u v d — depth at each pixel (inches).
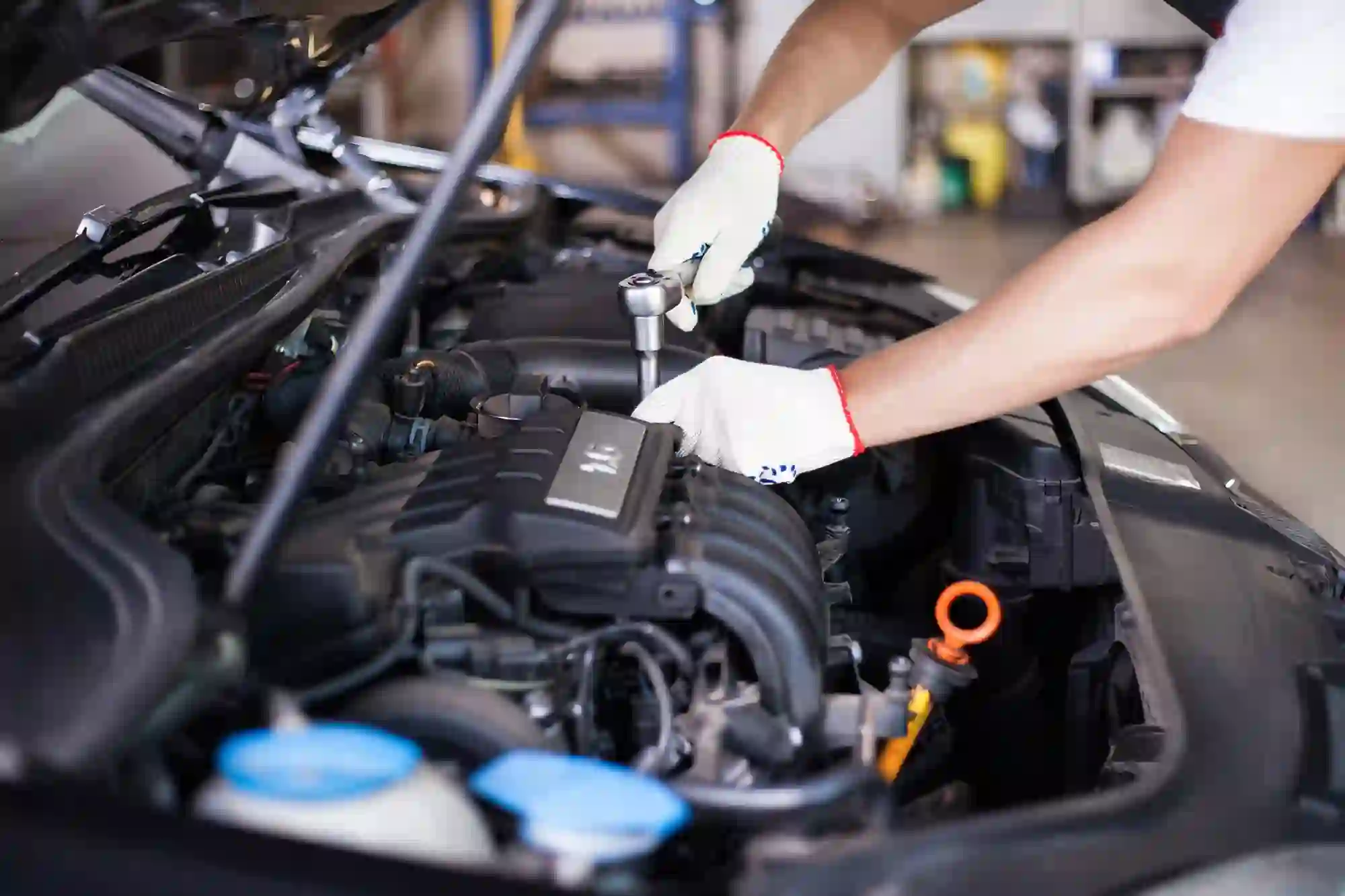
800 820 29.1
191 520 33.7
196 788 26.6
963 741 52.1
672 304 45.9
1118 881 26.3
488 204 86.7
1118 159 246.1
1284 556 46.6
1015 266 201.0
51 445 33.0
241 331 42.7
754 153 53.9
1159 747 33.4
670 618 35.4
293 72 68.1
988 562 53.8
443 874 21.3
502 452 38.2
